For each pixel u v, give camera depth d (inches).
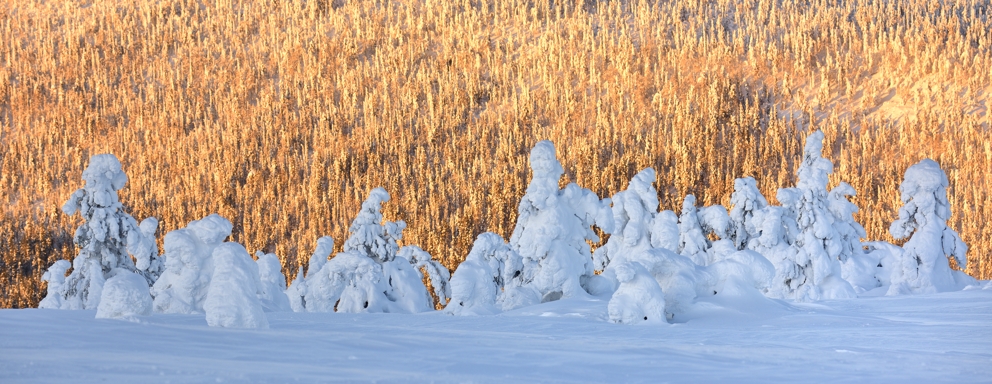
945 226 1761.8
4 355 439.2
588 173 7180.1
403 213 6732.3
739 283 1135.6
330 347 560.7
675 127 7559.1
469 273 1371.8
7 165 7642.7
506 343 649.6
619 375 470.3
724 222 1850.4
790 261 1616.6
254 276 743.7
